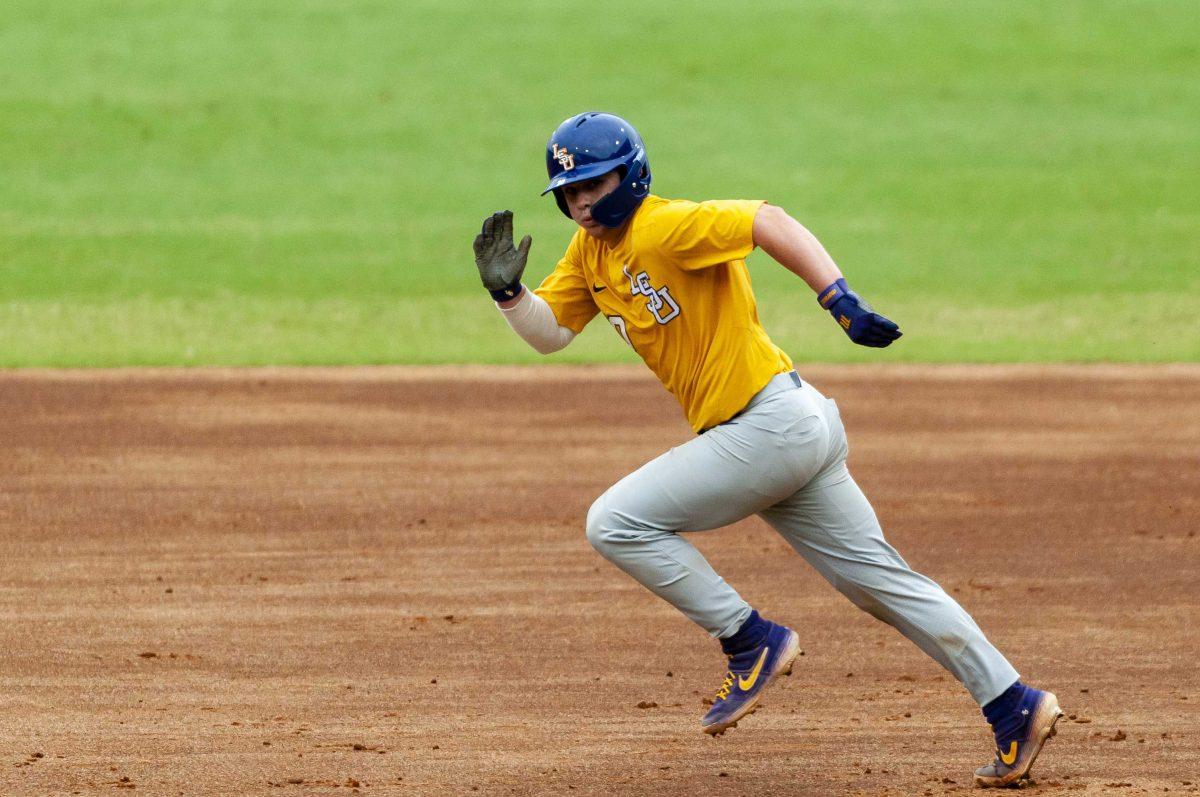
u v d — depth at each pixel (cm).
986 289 8588
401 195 10556
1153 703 2402
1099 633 2864
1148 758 2108
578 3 15088
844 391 6172
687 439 5144
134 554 3528
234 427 5331
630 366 6806
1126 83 13200
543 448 4975
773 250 1831
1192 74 13412
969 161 11350
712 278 1889
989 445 5047
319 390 6153
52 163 10962
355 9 14762
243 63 13238
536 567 3412
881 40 14175
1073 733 2238
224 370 6612
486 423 5450
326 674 2583
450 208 10312
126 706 2384
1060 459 4809
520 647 2764
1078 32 14425
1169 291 8500
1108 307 8138
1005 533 3800
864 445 5056
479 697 2448
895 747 2175
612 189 1903
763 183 10838
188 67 13088
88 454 4822
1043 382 6359
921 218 10131
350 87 12775
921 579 1975
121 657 2681
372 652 2727
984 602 3112
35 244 9238
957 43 14125
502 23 14488
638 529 1919
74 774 2041
